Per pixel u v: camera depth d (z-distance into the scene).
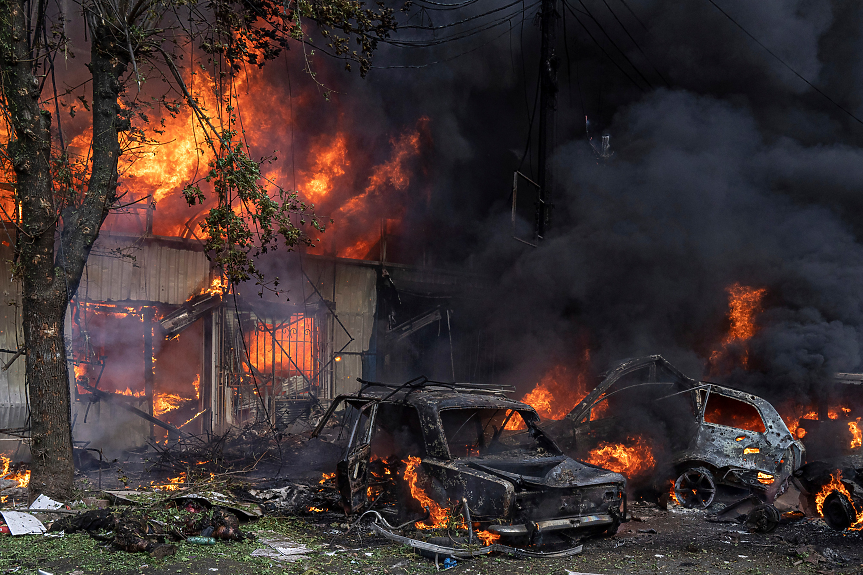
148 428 12.34
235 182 7.85
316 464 10.81
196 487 8.38
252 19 8.92
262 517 7.20
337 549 5.97
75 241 7.86
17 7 7.37
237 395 13.54
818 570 5.61
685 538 6.76
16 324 10.77
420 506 6.70
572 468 6.75
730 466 7.94
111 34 7.94
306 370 14.93
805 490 7.66
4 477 9.16
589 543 6.47
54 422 7.53
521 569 5.46
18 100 7.36
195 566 5.27
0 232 10.64
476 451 7.77
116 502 7.38
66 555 5.49
